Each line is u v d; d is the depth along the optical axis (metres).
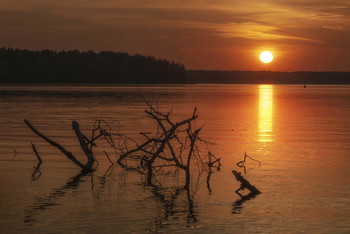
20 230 15.70
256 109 79.25
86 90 179.12
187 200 19.50
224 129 45.94
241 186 21.59
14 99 103.00
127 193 20.56
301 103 101.94
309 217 17.31
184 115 64.19
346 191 20.91
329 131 44.47
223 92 185.62
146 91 180.75
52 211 17.73
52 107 77.00
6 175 23.77
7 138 37.12
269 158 29.16
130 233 15.61
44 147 32.53
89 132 41.97
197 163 27.72
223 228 16.16
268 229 16.11
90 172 24.92
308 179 23.23
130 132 42.53
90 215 17.31
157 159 28.75
